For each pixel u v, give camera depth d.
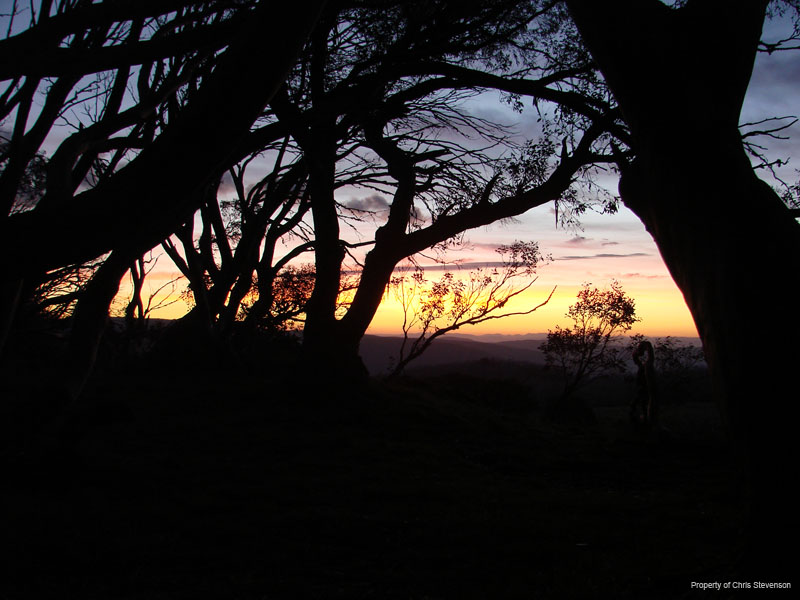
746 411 4.43
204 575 5.75
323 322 17.75
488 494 9.55
